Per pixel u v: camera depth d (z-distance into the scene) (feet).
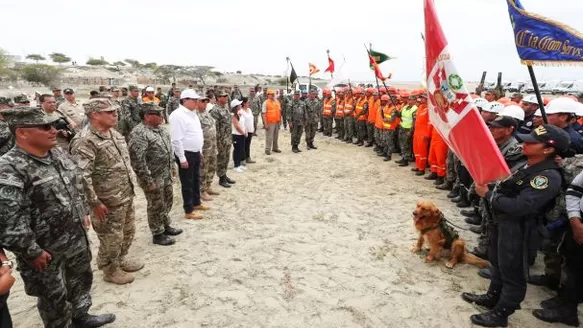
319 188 23.97
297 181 25.67
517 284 9.21
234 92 56.39
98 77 154.51
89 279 9.44
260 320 10.30
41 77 125.59
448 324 10.16
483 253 14.01
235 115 26.81
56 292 8.11
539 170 8.47
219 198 21.50
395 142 35.01
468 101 7.36
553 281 11.77
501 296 9.63
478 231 16.57
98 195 10.96
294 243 15.46
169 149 14.83
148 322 10.11
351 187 24.22
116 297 11.25
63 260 8.27
